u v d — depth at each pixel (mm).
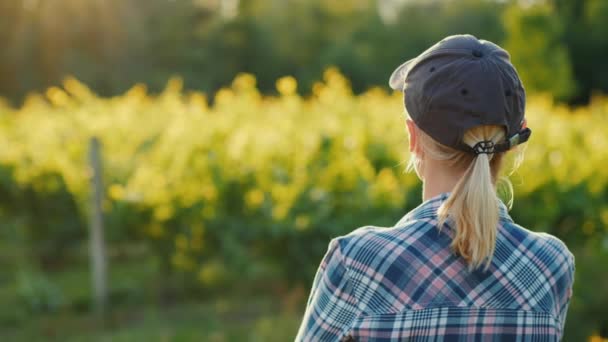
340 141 6270
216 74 38188
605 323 5375
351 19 46625
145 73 34219
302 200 5180
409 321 1061
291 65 42531
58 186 6828
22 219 7141
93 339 5250
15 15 33625
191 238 5867
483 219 1064
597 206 6078
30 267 7180
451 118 1089
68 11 32906
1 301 6148
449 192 1143
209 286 6441
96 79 32438
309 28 44000
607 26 41750
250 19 41250
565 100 35938
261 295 6180
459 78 1087
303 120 7914
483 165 1087
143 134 7836
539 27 32469
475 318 1066
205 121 7285
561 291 1164
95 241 5887
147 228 5938
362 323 1077
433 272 1081
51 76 32594
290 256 5324
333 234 5117
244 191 5613
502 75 1101
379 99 10188
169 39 36438
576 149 7559
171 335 5184
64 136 7656
